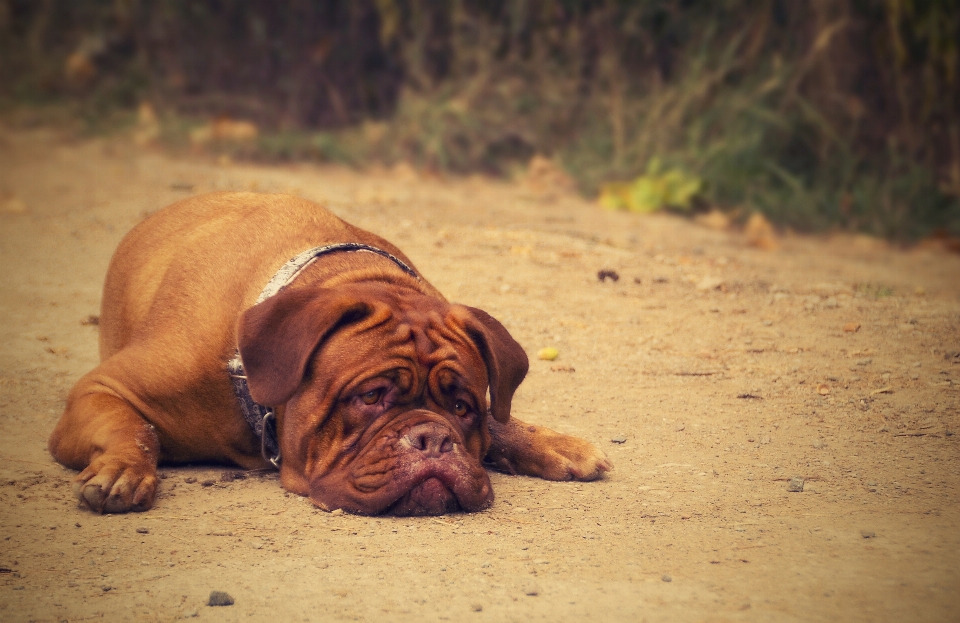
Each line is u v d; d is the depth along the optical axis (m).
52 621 4.44
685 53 21.72
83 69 23.52
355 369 5.93
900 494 6.48
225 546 5.42
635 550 5.47
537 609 4.68
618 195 19.08
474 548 5.46
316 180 18.56
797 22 21.31
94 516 5.85
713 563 5.29
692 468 7.03
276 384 5.84
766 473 6.92
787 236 18.84
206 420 6.66
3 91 23.20
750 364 9.75
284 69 23.08
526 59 22.48
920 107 21.14
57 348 9.33
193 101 22.48
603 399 8.70
